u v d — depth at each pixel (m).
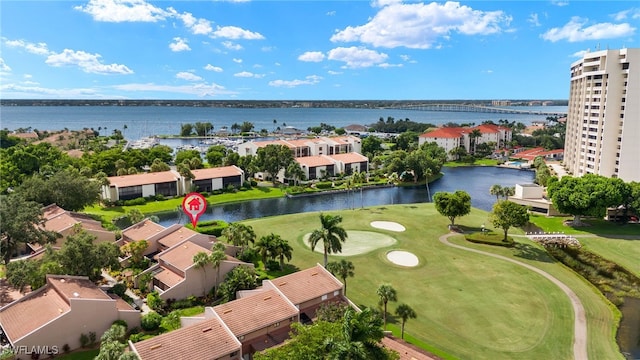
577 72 149.38
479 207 119.81
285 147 150.25
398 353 39.44
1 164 119.81
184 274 58.88
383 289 48.56
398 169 154.12
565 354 47.38
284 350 35.84
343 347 31.81
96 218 96.88
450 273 69.25
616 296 62.94
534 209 108.69
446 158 196.38
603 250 81.38
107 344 38.00
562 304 59.06
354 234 90.50
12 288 55.28
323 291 53.22
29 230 63.19
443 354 46.75
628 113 118.06
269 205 122.62
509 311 56.75
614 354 47.56
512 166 192.00
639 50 115.75
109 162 143.62
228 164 155.38
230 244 77.00
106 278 65.00
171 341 40.88
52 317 45.94
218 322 44.53
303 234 89.88
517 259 75.81
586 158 133.38
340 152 190.75
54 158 138.12
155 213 110.81
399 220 101.25
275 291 51.34
